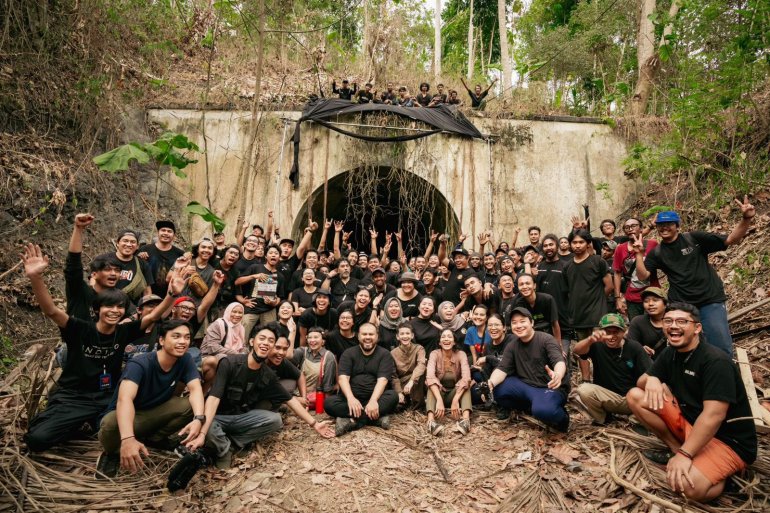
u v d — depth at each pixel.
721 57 7.47
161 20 10.48
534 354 4.42
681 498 3.17
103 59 8.53
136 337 3.98
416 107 10.02
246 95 9.97
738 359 4.36
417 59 13.92
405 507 3.31
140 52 9.80
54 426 3.57
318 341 5.07
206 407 3.77
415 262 7.64
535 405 4.12
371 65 11.98
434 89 12.05
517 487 3.46
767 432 3.83
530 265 6.70
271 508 3.32
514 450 4.02
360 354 4.80
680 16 8.62
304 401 4.88
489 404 4.91
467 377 4.66
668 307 3.31
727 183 8.05
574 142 10.35
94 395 3.81
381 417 4.56
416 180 10.01
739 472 3.23
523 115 10.30
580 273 5.45
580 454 3.85
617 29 14.13
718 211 7.96
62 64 8.00
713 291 4.52
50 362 4.39
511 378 4.50
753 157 8.05
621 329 4.08
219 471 3.78
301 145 9.71
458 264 6.54
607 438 4.00
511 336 4.92
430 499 3.40
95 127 8.41
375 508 3.32
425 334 5.38
